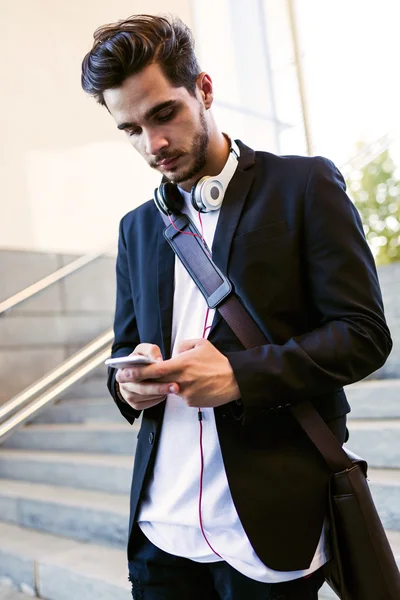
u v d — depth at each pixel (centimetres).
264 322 87
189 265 96
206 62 515
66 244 449
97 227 467
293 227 89
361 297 85
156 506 96
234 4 519
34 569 239
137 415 105
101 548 246
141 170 498
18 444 374
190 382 78
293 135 482
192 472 91
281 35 500
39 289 377
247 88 512
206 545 90
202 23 520
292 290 88
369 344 83
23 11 445
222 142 100
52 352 382
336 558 84
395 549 161
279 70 498
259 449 86
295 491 84
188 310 97
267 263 88
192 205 98
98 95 92
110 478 280
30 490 306
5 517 305
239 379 79
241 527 87
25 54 443
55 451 346
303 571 83
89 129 470
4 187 424
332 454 85
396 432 206
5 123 429
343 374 82
